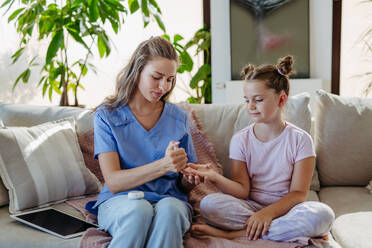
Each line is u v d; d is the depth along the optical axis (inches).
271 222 49.5
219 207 51.3
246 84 56.8
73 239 47.1
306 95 69.8
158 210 46.3
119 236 44.3
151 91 52.9
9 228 51.2
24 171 57.7
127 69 55.1
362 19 125.7
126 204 47.1
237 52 132.7
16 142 59.2
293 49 129.1
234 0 131.3
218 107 72.7
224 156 69.5
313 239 47.3
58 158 61.7
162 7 138.3
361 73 127.5
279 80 56.7
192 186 56.5
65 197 61.7
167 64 52.0
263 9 129.5
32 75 124.9
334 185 73.5
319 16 127.4
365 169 71.0
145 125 56.8
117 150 55.0
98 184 66.1
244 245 46.5
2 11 118.3
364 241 49.0
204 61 141.3
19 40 120.7
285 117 68.9
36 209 58.2
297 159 56.1
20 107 75.0
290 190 56.0
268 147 57.9
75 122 70.5
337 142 71.2
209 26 137.9
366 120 70.9
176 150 49.0
